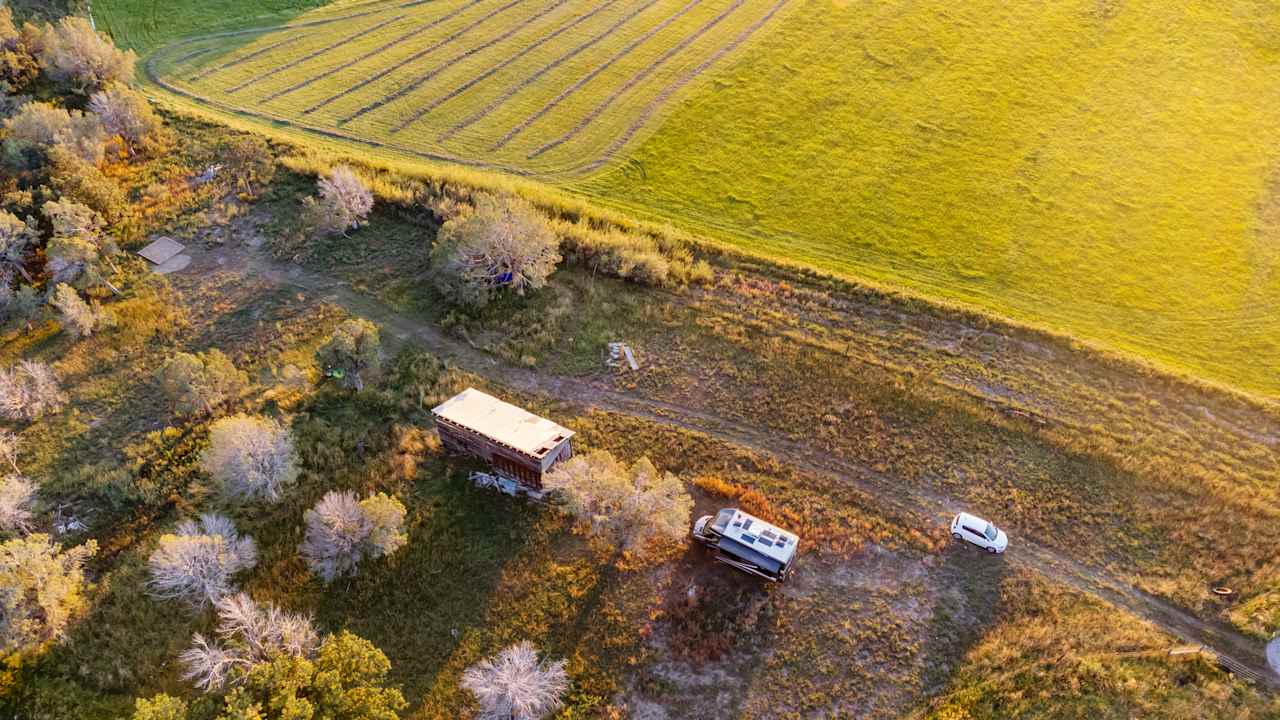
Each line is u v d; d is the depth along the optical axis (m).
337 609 40.50
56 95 69.44
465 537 43.41
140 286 55.81
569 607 40.84
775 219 65.38
